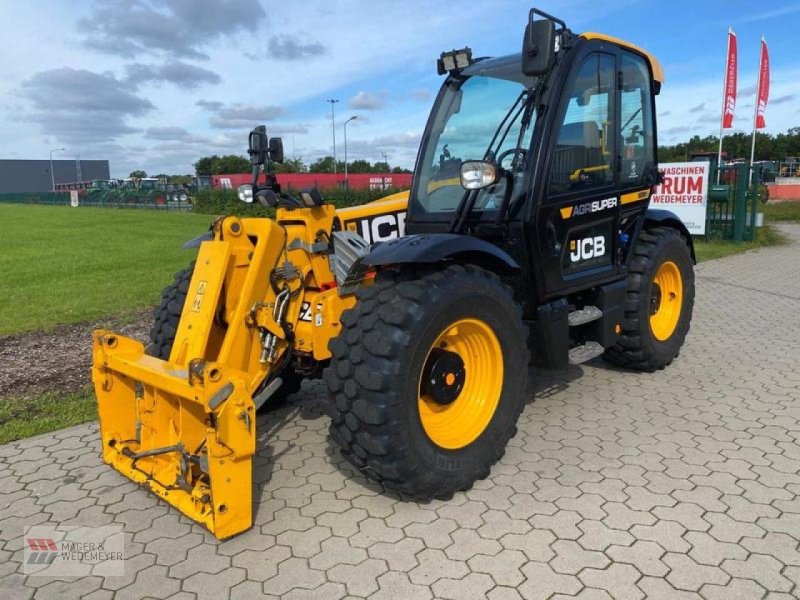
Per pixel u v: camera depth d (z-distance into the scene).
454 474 3.06
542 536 2.79
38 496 3.25
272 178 3.68
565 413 4.20
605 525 2.86
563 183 3.79
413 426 2.89
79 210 33.56
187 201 36.56
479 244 3.20
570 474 3.35
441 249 2.98
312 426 4.09
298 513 3.04
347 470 3.48
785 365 5.11
